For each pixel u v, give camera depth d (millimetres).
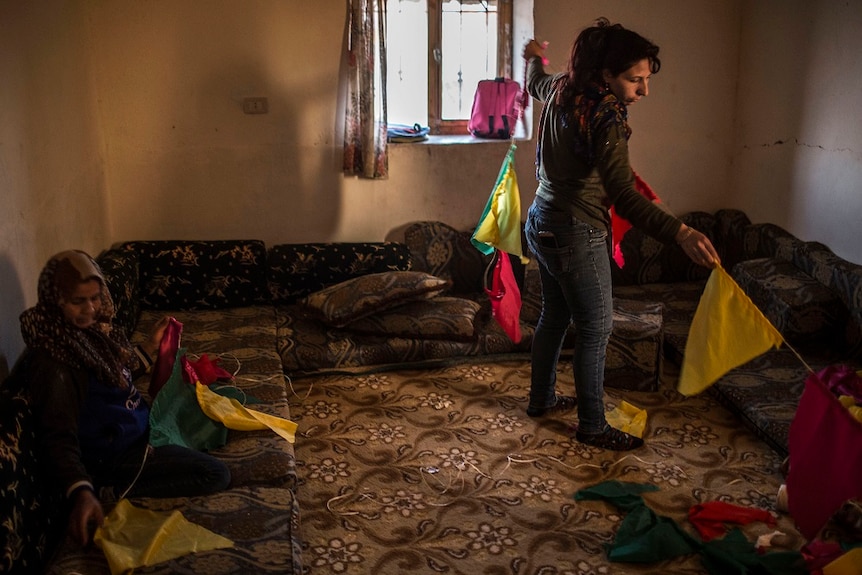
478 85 4391
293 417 3326
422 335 3719
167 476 2387
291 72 4102
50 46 3139
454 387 3592
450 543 2582
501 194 3264
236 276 4023
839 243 3838
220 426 2693
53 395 2158
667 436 3219
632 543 2537
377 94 4102
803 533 2191
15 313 2566
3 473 1912
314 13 4039
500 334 3809
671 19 4410
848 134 3725
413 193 4355
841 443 2084
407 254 4152
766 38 4266
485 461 3039
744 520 2670
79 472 2111
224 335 3664
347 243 4180
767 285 3816
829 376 3150
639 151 4578
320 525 2660
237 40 4023
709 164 4660
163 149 4098
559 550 2553
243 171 4195
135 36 3941
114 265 3531
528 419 3336
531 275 3988
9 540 1881
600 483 2896
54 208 3053
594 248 2910
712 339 2387
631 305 3807
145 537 2115
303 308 3846
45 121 3002
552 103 2887
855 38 3635
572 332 3775
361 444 3141
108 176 4070
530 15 4270
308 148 4219
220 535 2154
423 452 3094
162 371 2654
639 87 2766
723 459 3061
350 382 3619
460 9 4406
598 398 3100
